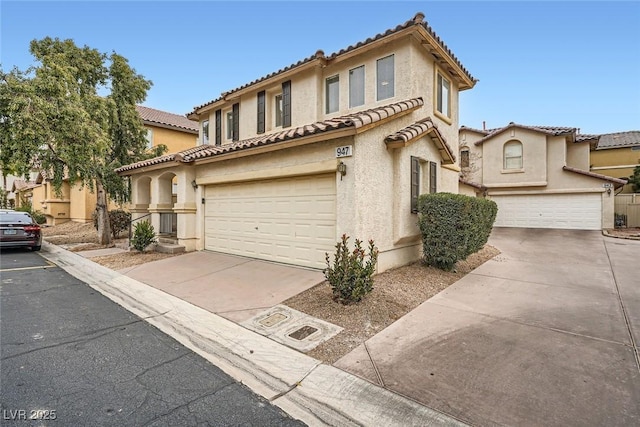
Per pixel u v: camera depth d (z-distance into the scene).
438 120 10.61
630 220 19.17
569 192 17.88
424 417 2.94
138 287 7.46
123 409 3.11
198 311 5.83
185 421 2.95
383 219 7.81
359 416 3.01
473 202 7.95
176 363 4.06
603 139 25.53
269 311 5.67
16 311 5.92
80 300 6.66
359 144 7.04
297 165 8.18
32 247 13.20
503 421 2.85
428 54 9.89
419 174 9.02
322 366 3.86
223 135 14.95
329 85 11.00
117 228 16.78
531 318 5.20
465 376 3.56
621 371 3.62
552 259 9.96
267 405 3.23
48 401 3.21
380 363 3.88
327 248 7.82
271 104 12.80
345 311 5.45
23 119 11.09
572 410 2.97
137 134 15.82
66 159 12.34
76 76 13.50
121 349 4.43
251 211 9.82
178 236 11.66
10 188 42.53
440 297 6.30
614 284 7.12
